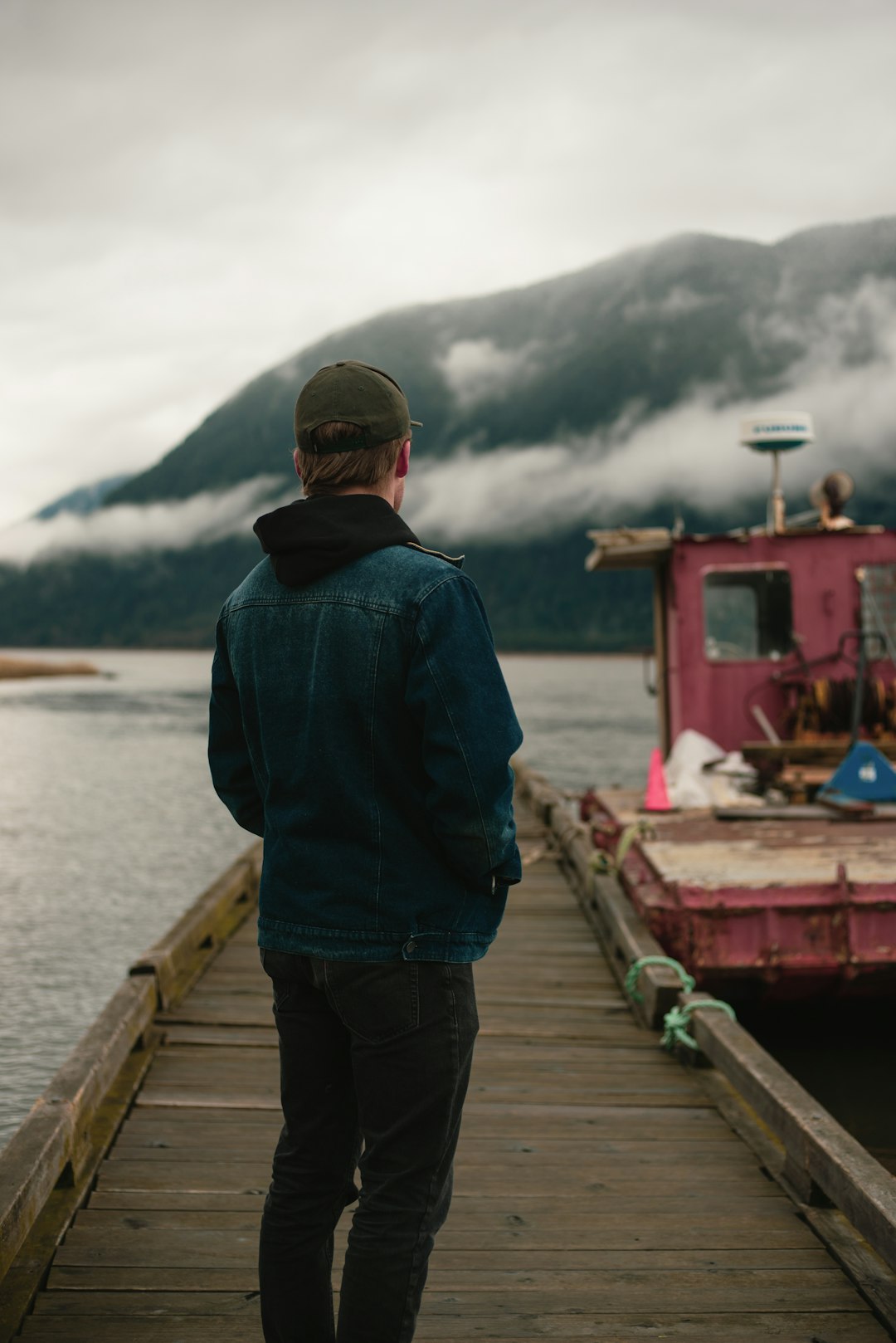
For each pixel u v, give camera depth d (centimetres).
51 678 11094
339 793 199
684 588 956
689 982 539
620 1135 412
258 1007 564
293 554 205
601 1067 495
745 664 950
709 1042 469
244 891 853
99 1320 277
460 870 199
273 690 205
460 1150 395
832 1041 644
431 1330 274
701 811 834
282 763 205
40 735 3747
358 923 199
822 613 949
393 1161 203
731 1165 382
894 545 950
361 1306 198
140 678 10869
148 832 1634
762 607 955
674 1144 402
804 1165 346
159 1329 272
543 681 9856
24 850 1465
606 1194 356
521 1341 270
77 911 1076
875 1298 285
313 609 202
